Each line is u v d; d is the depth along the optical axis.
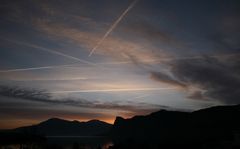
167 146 102.06
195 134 167.00
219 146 91.25
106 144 182.50
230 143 92.69
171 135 195.75
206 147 92.38
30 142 130.25
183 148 96.56
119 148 105.25
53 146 107.00
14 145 116.31
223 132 142.62
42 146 109.31
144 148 103.12
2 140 130.75
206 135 147.88
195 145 98.94
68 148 121.06
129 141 115.56
